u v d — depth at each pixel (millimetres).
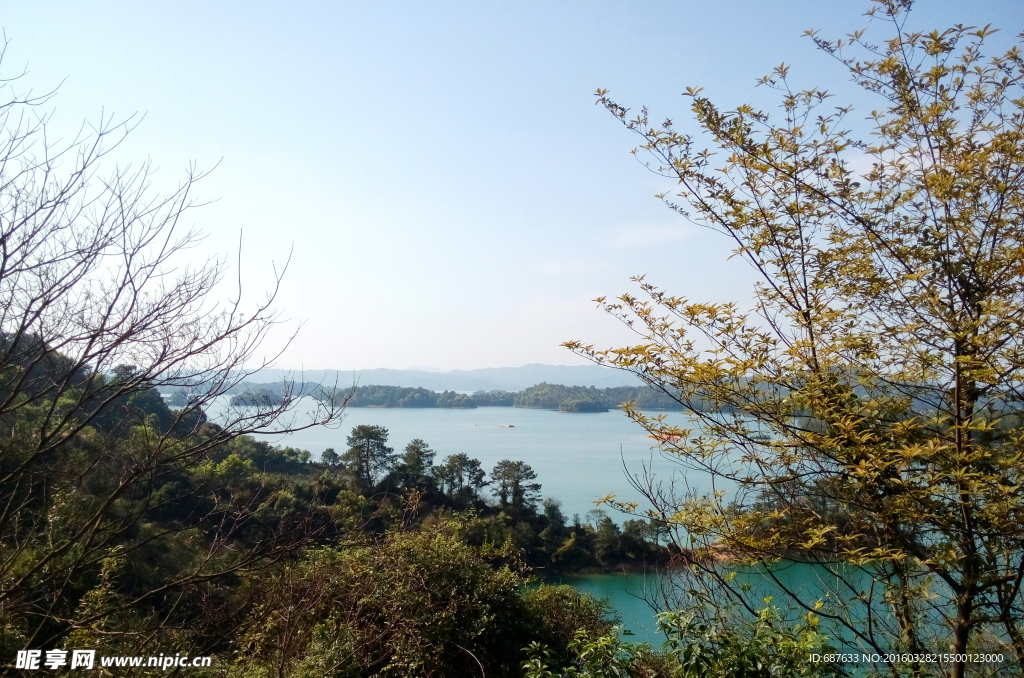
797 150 3246
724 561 3682
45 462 3711
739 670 3615
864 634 3197
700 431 3461
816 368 3264
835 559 3180
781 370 3275
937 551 2793
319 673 5684
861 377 3262
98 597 4262
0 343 3154
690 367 3381
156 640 3926
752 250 3475
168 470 3762
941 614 3156
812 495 3242
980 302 2684
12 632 3896
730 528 3414
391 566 7258
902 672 3125
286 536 4520
